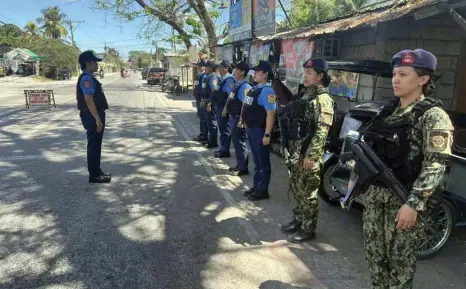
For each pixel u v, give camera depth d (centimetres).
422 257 351
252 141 481
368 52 673
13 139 820
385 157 225
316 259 347
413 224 210
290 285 304
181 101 1897
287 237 389
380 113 234
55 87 2906
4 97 1850
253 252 356
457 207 352
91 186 525
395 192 220
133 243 365
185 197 496
